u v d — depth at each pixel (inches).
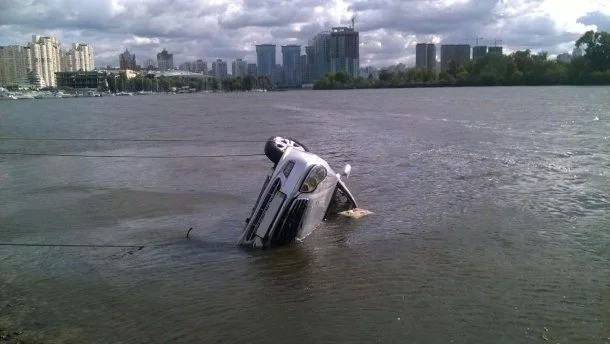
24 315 390.6
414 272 451.2
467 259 479.5
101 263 501.7
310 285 430.0
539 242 522.6
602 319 358.9
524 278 431.5
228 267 480.1
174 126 2239.2
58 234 605.9
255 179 946.1
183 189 860.6
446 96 4623.5
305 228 557.0
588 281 422.0
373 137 1517.0
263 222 537.6
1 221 667.4
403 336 343.0
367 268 464.1
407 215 641.0
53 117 3191.4
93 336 355.9
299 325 361.7
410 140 1403.8
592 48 5935.0
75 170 1077.8
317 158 575.2
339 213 653.3
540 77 6668.3
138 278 458.9
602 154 1056.2
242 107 4050.2
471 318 364.8
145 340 348.5
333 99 5157.5
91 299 416.2
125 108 4426.7
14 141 1685.5
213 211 709.3
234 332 355.3
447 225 593.6
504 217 618.5
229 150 1392.7
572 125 1663.4
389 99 4520.2
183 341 345.7
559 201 684.7
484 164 981.8
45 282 455.2
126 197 801.6
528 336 339.3
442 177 872.9
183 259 506.9
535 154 1081.4
